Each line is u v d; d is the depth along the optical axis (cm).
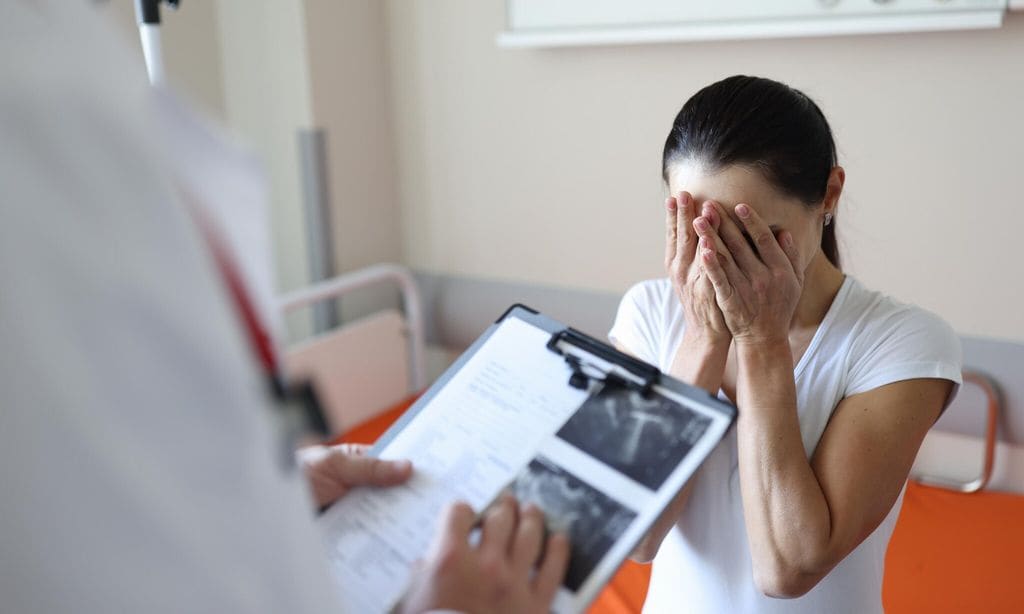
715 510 102
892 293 217
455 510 57
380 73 277
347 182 273
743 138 92
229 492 32
